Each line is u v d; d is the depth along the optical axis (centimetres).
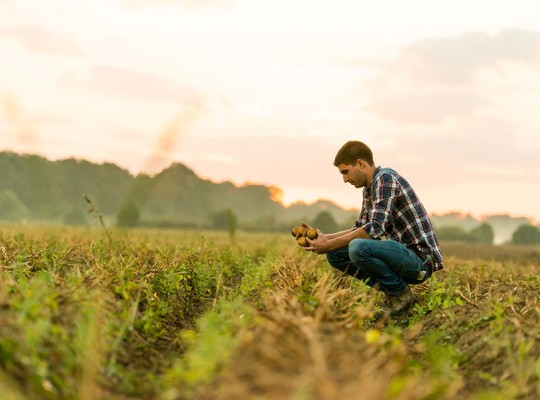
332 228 8106
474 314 555
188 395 337
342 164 645
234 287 815
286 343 362
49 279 490
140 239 1336
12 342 344
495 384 413
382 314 630
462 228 11538
